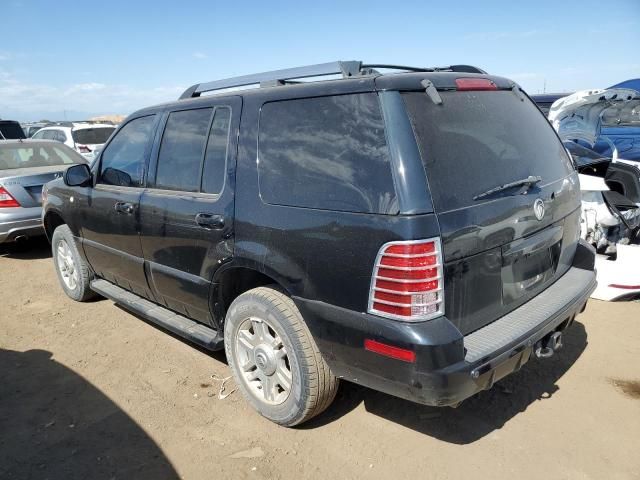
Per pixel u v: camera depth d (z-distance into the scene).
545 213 2.94
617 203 4.96
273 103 2.99
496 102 2.98
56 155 8.20
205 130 3.40
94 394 3.58
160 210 3.59
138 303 4.26
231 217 3.06
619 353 3.87
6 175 6.92
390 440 2.99
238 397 3.48
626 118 8.04
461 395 2.40
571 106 5.46
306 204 2.71
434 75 2.69
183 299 3.62
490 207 2.57
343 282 2.55
